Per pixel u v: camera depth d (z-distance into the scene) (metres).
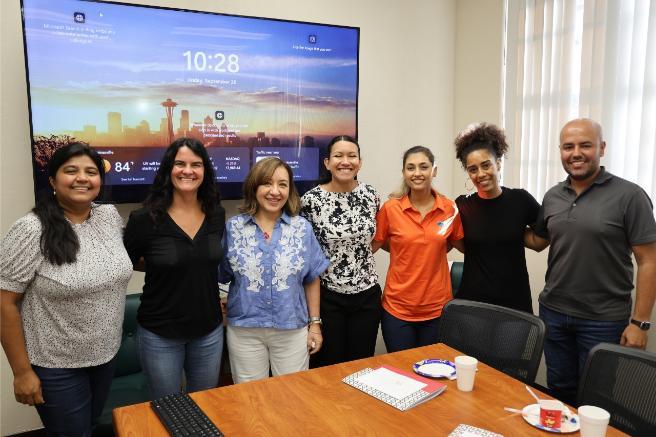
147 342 1.88
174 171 1.87
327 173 2.82
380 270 3.47
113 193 2.51
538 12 2.95
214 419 1.35
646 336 1.98
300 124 2.92
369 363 1.75
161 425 1.33
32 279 1.60
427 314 2.35
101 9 2.40
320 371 1.68
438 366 1.68
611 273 2.01
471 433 1.25
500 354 1.80
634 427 1.36
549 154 2.93
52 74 2.34
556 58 2.86
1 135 2.39
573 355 2.19
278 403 1.45
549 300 2.22
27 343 1.63
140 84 2.52
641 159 2.44
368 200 2.38
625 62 2.51
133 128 2.53
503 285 2.25
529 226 2.38
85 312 1.66
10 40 2.36
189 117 2.64
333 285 2.29
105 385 1.83
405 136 3.46
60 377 1.66
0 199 2.41
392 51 3.34
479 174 2.27
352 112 3.05
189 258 1.85
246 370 2.05
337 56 2.97
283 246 2.04
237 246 2.03
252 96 2.78
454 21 3.55
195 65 2.63
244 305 2.01
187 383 2.02
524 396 1.49
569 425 1.30
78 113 2.41
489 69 3.30
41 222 1.59
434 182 3.61
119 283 1.75
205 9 2.73
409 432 1.28
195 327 1.89
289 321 2.02
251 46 2.75
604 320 2.03
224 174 2.76
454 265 3.06
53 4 2.31
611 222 1.97
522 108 3.09
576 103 2.77
